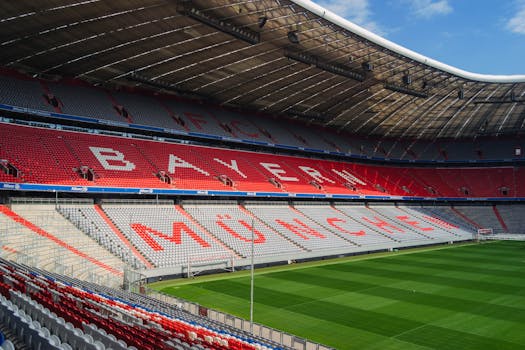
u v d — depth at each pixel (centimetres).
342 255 4600
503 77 5162
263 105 5731
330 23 3538
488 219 6769
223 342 1421
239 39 3609
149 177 4197
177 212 4234
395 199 6394
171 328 1449
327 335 2017
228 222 4397
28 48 3566
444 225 6322
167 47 3703
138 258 3341
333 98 5506
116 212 3850
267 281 3253
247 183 4928
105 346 1005
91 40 3447
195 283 3181
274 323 2202
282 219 4909
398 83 5134
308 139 6391
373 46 4028
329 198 5647
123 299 2112
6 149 3603
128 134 4709
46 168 3622
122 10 2986
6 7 2795
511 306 2500
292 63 4291
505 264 4044
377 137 7525
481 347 1855
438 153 7575
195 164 4822
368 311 2409
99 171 3925
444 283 3152
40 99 4094
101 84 4734
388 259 4406
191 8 3045
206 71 4366
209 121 5400
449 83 5222
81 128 4406
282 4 3216
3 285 1463
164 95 5344
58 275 2305
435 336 1994
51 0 2742
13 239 2822
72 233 3294
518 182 7006
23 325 980
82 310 1334
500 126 7069
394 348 1850
